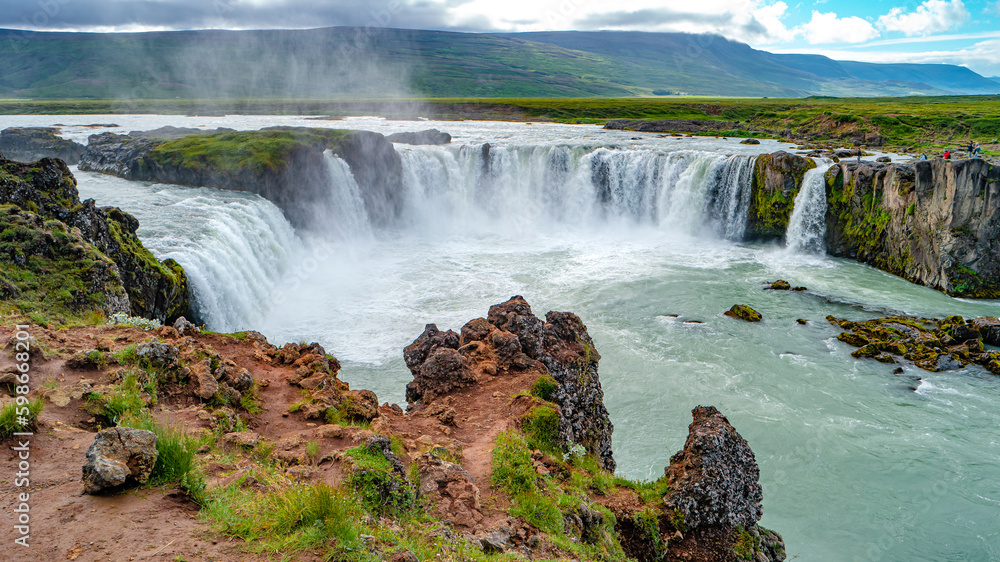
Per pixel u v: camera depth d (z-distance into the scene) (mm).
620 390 31344
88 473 8570
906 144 92438
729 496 16312
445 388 17984
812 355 35969
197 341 17172
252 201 52656
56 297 21859
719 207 65625
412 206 71062
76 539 7660
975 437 27812
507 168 73000
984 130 93125
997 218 45750
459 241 63938
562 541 11992
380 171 67625
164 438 9547
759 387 32000
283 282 48062
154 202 50250
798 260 57406
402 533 9828
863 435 27859
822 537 21859
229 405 13891
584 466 17000
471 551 10086
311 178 59656
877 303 45344
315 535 8406
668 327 39750
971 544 21531
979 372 33812
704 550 15688
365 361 33875
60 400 11344
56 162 28875
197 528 8320
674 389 31547
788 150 76688
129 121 117312
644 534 15102
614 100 184250
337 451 11742
